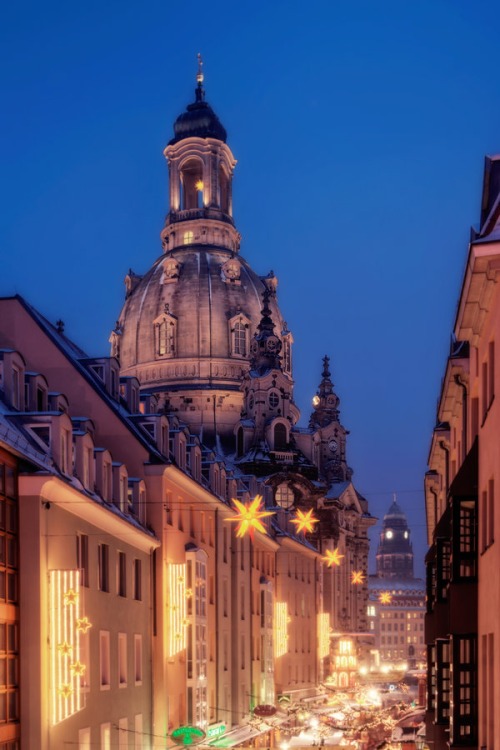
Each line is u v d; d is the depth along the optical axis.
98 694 37.44
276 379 138.25
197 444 58.12
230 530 64.88
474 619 24.83
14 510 31.89
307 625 101.75
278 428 137.62
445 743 31.23
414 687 144.00
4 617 30.61
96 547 38.19
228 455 138.00
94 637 37.34
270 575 83.94
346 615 151.50
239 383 141.75
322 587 136.75
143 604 44.94
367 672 156.62
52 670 32.19
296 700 91.50
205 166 154.62
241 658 67.06
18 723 31.16
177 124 157.62
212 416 140.12
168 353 142.50
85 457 38.00
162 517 47.16
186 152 155.00
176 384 141.12
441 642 31.81
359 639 150.25
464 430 28.91
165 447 50.72
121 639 41.22
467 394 28.81
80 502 35.31
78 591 33.47
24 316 47.09
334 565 144.75
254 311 146.12
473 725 24.69
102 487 39.84
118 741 39.84
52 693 32.09
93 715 36.66
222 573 61.50
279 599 89.00
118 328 151.12
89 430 43.41
